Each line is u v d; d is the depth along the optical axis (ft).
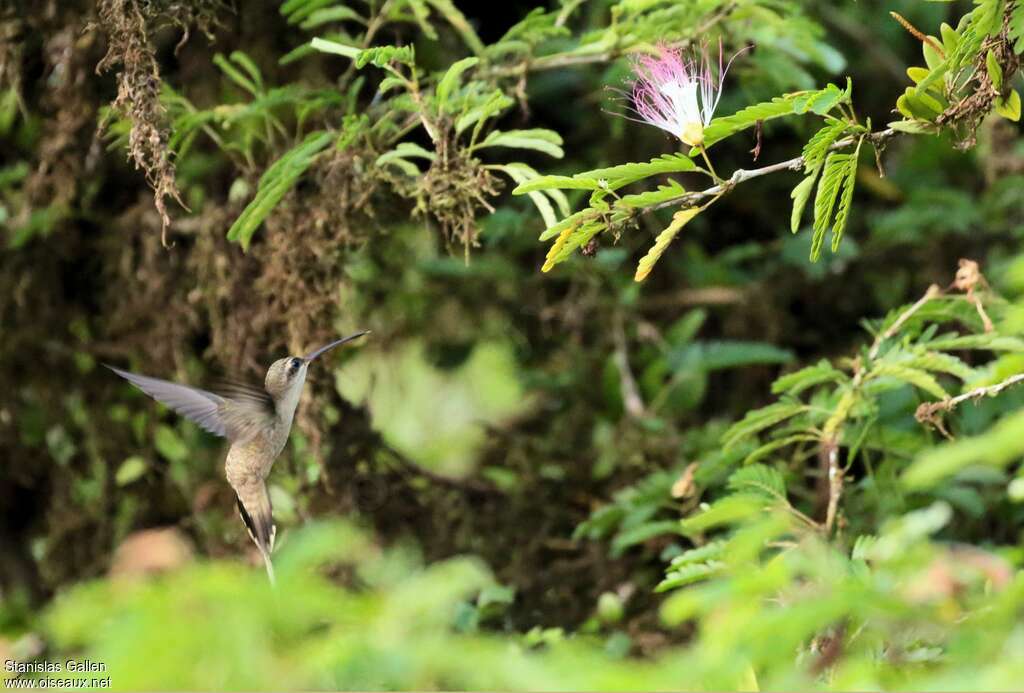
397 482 37.01
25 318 36.73
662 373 38.96
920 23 42.06
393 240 37.32
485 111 25.88
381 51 25.21
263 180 27.76
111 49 27.32
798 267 40.75
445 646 12.48
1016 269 16.94
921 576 17.28
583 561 37.19
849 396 27.22
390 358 39.40
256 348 33.45
